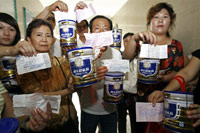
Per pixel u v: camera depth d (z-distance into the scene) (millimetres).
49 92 683
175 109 504
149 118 620
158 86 913
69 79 683
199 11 942
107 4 3830
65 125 762
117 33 981
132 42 742
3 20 776
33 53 537
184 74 671
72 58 570
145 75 653
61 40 709
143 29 2180
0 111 557
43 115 553
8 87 720
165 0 1453
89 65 572
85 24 1273
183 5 1133
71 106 834
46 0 3480
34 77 667
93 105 973
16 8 1774
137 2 2492
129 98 1311
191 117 477
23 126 601
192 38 1021
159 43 876
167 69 855
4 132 313
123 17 3551
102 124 1016
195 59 679
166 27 862
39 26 662
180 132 496
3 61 706
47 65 573
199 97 592
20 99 553
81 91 1021
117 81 661
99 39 703
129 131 1717
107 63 778
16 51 516
